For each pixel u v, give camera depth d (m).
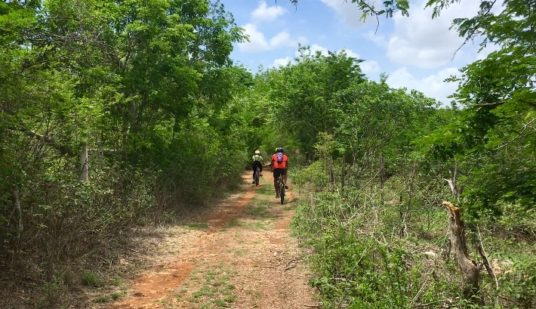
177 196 13.71
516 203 5.11
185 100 13.56
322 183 13.53
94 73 8.82
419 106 13.45
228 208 15.04
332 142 13.67
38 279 6.11
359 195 8.48
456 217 4.83
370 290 4.45
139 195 10.03
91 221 7.43
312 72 18.58
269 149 37.59
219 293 6.26
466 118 4.79
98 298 5.96
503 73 4.29
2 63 5.50
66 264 6.58
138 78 11.68
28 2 7.79
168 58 12.28
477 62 4.40
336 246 5.99
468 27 3.97
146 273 7.24
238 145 22.58
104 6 10.66
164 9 12.19
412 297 4.44
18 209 6.02
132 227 9.86
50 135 6.73
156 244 9.05
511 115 4.53
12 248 6.22
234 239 9.87
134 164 11.89
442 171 9.33
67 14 7.64
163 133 13.20
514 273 4.98
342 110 15.05
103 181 8.62
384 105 13.29
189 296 6.14
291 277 6.92
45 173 6.35
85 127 7.24
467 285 4.51
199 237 10.09
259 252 8.59
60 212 6.46
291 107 18.28
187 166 14.25
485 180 5.00
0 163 5.62
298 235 8.95
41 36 7.02
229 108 17.77
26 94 5.77
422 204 8.98
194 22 14.56
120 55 12.16
